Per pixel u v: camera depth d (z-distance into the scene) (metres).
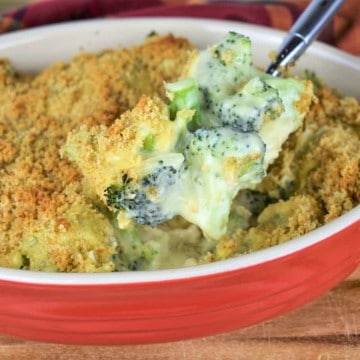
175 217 0.46
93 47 0.57
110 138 0.42
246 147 0.43
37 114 0.52
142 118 0.42
